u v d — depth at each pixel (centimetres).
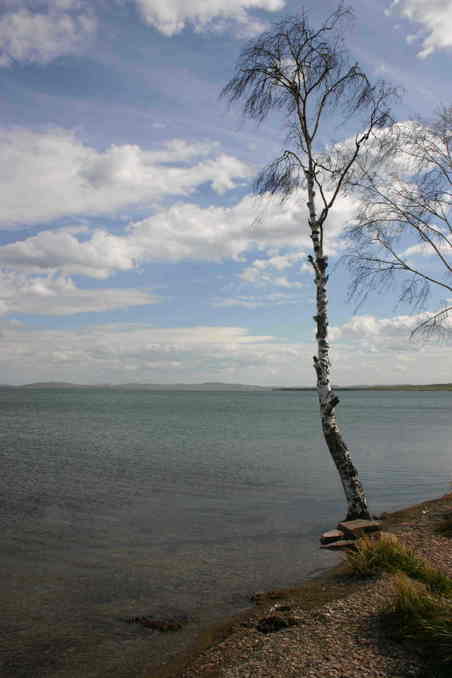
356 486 1150
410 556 774
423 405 12912
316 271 1216
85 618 675
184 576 841
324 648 511
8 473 1991
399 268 1127
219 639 597
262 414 7562
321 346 1194
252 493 1605
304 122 1235
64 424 4878
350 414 7894
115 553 978
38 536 1098
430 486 1722
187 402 14138
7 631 634
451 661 439
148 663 549
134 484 1758
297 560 927
